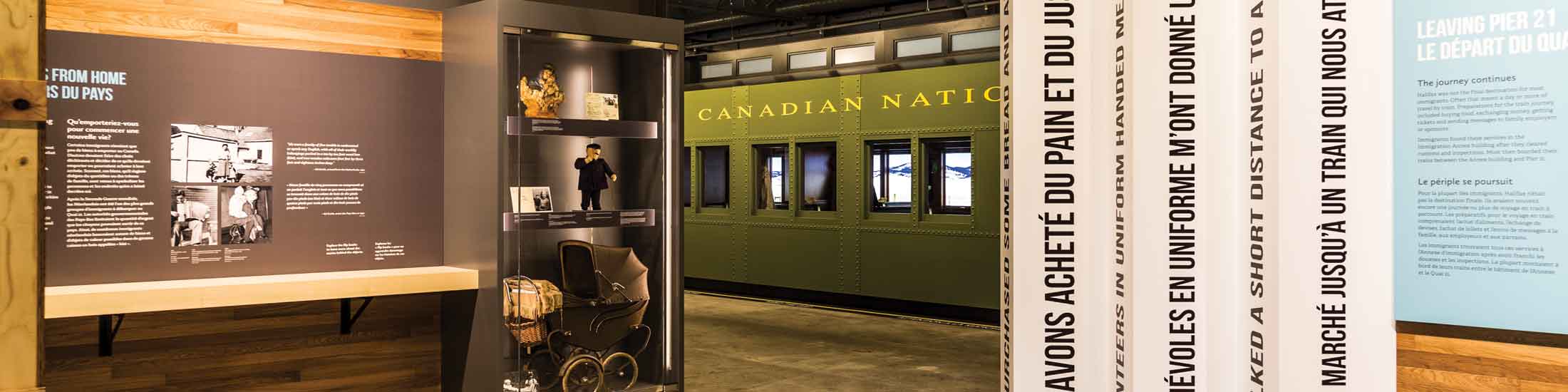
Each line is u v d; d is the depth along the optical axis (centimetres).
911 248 948
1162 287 155
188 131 403
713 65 1207
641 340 500
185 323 418
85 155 381
